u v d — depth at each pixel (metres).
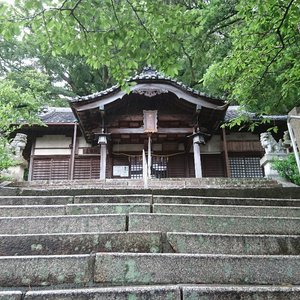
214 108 12.87
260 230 3.79
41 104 11.05
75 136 15.14
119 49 5.23
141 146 15.45
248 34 6.31
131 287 2.38
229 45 12.36
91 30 4.78
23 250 3.13
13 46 20.78
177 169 15.30
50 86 22.31
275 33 6.07
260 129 15.34
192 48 13.13
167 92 12.97
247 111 9.52
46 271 2.71
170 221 3.77
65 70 23.92
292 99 10.21
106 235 3.28
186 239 3.26
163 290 2.31
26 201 4.89
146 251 3.21
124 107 13.91
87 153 15.60
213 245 3.23
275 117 13.65
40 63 22.27
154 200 4.86
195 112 13.08
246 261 2.81
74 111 12.91
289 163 8.62
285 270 2.78
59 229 3.70
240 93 7.55
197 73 17.50
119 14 4.65
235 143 15.66
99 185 7.98
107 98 12.77
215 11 10.95
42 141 15.80
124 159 15.52
